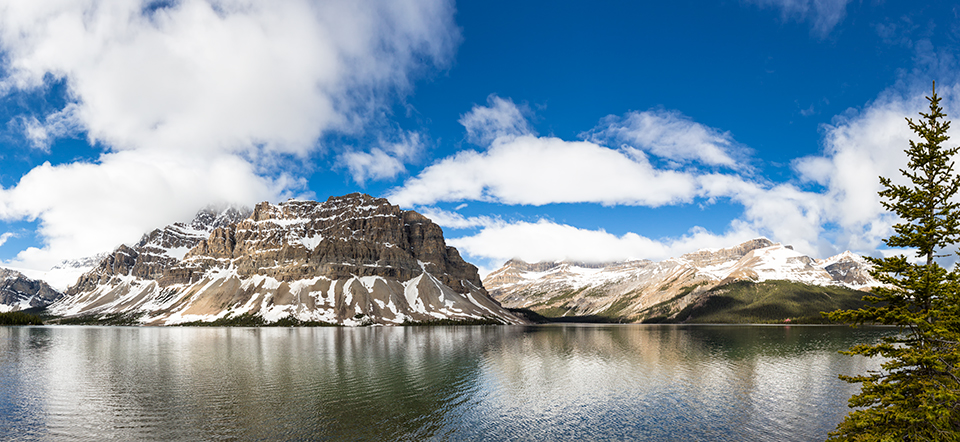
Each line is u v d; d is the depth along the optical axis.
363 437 52.44
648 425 58.16
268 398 69.12
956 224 35.47
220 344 160.88
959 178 35.56
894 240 37.56
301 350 138.00
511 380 86.12
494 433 54.62
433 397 71.12
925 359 34.44
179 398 68.94
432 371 95.31
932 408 33.53
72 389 75.06
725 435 54.44
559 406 66.88
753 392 76.12
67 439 50.72
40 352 130.75
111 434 52.41
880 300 37.44
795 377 89.94
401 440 51.75
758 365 106.69
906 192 37.25
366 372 93.31
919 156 36.94
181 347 148.38
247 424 56.31
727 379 87.88
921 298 36.19
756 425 58.06
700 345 160.88
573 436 53.84
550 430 55.91
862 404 38.62
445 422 58.53
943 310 35.31
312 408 63.75
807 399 71.12
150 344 160.62
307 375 89.44
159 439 50.91
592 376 90.94
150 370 95.06
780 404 68.12
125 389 75.12
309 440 51.25
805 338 195.12
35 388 75.94
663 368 102.00
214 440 50.69
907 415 34.50
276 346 152.75
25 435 52.09
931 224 35.84
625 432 55.47
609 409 65.38
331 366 101.50
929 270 35.44
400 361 111.12
